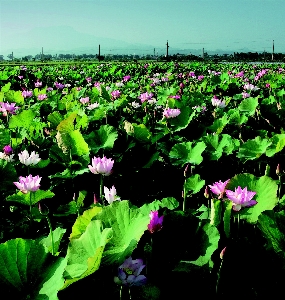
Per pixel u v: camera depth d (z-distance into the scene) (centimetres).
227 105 762
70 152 359
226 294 188
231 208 199
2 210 325
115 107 656
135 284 153
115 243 179
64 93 984
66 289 173
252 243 212
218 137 427
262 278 195
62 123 445
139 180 407
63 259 167
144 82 1302
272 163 395
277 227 204
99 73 1675
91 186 374
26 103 816
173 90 786
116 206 192
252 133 507
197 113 632
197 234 201
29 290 160
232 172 429
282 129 511
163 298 187
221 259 198
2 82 1230
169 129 519
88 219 202
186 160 396
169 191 406
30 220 277
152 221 182
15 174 326
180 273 191
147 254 194
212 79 1051
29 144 421
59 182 356
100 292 174
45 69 2223
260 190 254
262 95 865
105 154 408
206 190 254
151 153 412
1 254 161
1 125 552
